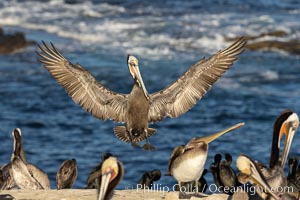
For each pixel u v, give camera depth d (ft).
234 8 204.54
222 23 187.83
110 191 37.37
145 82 146.20
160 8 203.82
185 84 45.44
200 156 44.75
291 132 44.93
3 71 153.07
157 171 67.72
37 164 103.86
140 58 163.43
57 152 109.70
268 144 112.57
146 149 45.57
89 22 191.83
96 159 106.22
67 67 45.16
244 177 38.99
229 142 113.09
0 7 202.49
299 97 138.31
